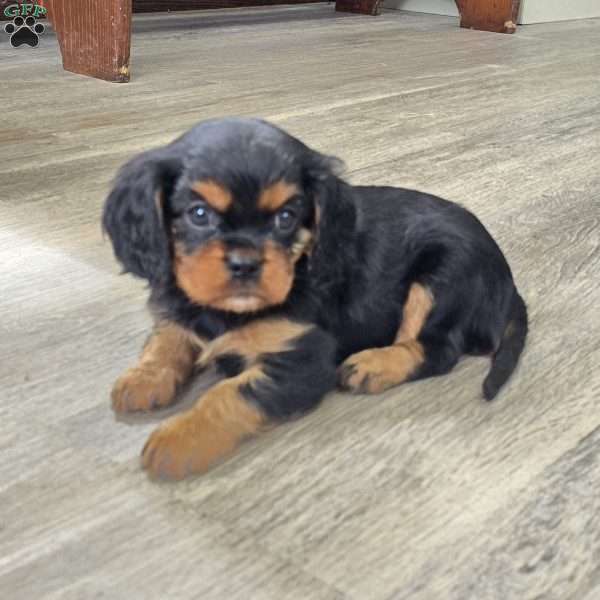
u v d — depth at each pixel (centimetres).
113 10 109
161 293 44
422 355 47
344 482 38
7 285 56
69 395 44
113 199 44
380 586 32
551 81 133
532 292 59
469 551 34
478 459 40
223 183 40
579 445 42
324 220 43
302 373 42
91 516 35
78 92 108
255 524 35
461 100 117
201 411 40
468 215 51
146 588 31
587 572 33
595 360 50
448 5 211
